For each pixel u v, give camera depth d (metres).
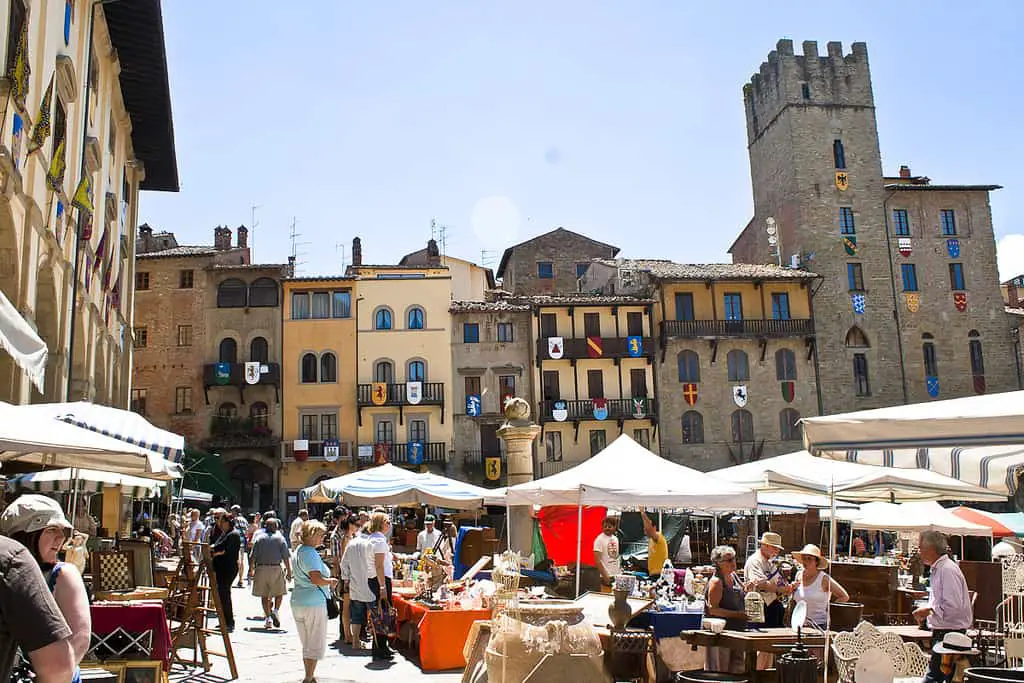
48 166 18.23
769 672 9.21
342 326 55.56
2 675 3.62
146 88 29.81
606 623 11.62
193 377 54.59
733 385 55.78
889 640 9.27
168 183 38.53
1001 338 59.34
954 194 60.91
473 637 10.20
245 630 17.31
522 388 55.28
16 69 14.14
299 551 11.53
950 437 7.87
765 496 22.14
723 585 10.74
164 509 41.00
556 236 68.12
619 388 55.19
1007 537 23.19
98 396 28.17
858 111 61.84
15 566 3.69
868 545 36.19
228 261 57.53
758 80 66.25
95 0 22.53
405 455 53.75
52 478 16.86
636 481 13.52
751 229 67.25
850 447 8.41
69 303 20.77
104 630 8.33
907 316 58.78
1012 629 9.87
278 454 53.66
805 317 57.19
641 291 57.41
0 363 15.89
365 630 16.09
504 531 28.81
